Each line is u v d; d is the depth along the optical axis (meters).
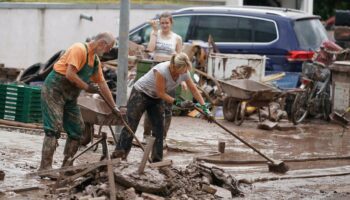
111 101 11.14
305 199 10.93
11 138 14.20
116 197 9.64
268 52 20.20
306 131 17.44
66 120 11.05
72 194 9.95
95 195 9.73
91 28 25.56
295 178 12.30
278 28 20.14
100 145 13.59
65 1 26.42
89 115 12.57
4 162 11.95
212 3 28.97
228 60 19.20
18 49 23.88
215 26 20.75
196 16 20.98
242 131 16.81
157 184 9.93
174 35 15.44
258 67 19.22
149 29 21.00
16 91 15.90
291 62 19.97
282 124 17.66
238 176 12.03
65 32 24.88
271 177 12.11
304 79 18.62
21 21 23.86
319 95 18.88
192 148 14.31
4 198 9.76
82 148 13.14
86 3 25.86
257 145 15.16
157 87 11.40
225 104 17.95
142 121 17.22
